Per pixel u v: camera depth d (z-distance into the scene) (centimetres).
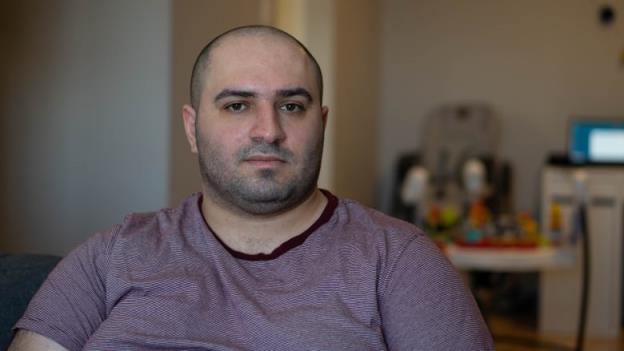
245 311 124
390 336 123
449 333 120
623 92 534
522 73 546
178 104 276
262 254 131
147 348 125
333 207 136
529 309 517
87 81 276
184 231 137
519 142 548
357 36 511
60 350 130
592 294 444
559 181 440
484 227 366
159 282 129
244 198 129
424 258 127
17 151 282
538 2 542
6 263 159
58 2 278
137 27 270
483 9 552
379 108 573
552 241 361
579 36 538
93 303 134
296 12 460
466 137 529
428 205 477
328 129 454
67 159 279
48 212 281
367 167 548
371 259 126
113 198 274
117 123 273
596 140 500
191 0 284
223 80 131
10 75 282
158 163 269
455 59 557
